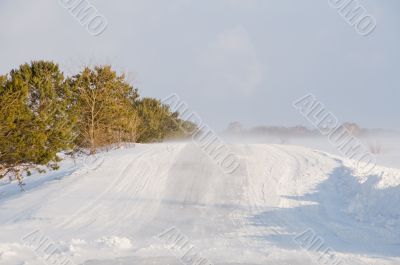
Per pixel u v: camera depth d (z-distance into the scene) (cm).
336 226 1853
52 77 3578
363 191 2208
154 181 2770
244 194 2455
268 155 3491
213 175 2881
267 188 2553
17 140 2773
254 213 2111
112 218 2055
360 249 1535
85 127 3959
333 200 2280
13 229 1881
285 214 2081
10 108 2738
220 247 1567
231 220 2002
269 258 1427
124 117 4303
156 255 1470
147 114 5722
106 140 4134
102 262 1395
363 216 1956
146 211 2178
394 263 1366
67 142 3262
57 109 3291
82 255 1470
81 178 2884
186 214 2117
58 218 2053
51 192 2597
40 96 3262
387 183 2164
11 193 2919
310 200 2298
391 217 1859
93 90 4038
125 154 3609
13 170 2997
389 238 1655
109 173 2981
